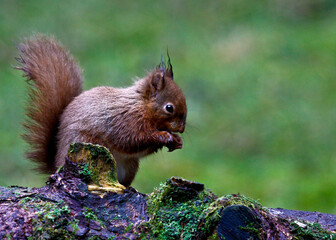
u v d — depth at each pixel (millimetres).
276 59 19281
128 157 8062
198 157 14391
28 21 22547
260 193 12289
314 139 14906
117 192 5297
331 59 18953
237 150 14695
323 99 16625
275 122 15719
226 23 22562
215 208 5027
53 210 4949
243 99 16984
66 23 22656
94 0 24969
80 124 7516
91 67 19203
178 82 18016
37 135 7910
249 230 4922
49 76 8016
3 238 4711
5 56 19797
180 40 21359
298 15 22781
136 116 7809
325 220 5941
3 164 13758
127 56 20109
